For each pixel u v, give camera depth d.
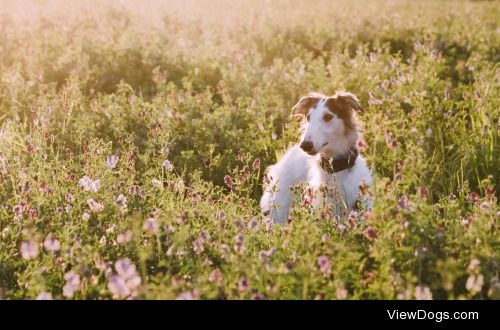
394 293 2.93
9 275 3.16
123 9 8.75
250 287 2.87
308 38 7.54
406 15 9.30
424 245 3.03
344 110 3.76
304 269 2.90
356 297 2.90
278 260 3.00
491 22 8.51
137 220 3.12
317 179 3.80
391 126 4.37
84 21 7.79
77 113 4.66
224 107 4.73
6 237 3.24
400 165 3.20
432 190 4.00
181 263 3.10
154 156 4.03
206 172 4.27
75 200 3.43
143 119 4.52
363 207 3.38
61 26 7.26
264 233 3.36
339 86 5.20
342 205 3.69
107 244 3.20
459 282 3.05
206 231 3.09
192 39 7.36
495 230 3.14
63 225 3.31
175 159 4.28
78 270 2.98
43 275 3.03
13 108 4.78
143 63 5.77
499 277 3.04
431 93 4.78
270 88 5.14
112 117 4.60
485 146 4.26
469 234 3.12
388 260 2.97
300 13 9.61
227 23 8.20
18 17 7.59
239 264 2.94
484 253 3.03
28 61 5.70
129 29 6.98
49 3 9.25
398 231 3.02
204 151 4.43
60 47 6.16
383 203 3.04
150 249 3.17
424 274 3.02
